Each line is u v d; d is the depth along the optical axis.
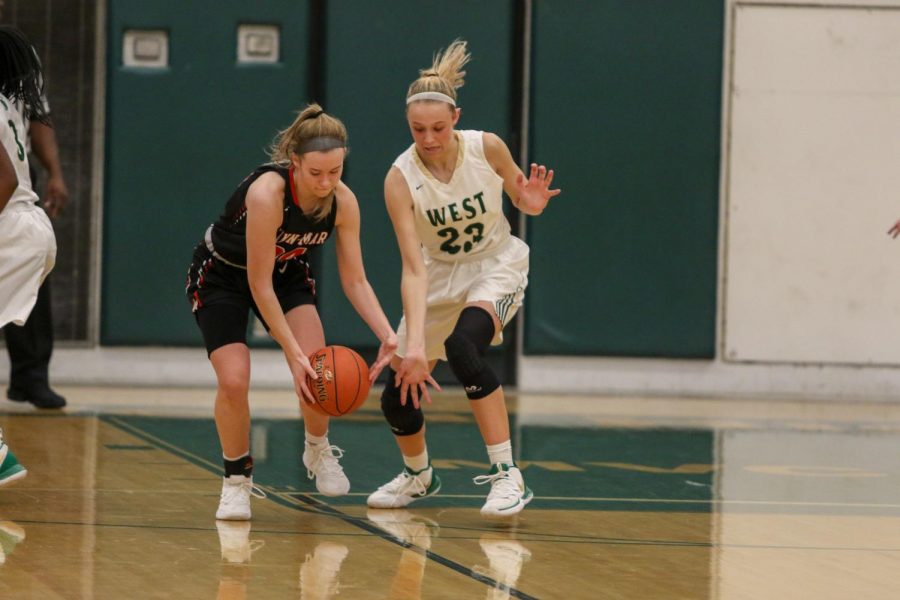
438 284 13.97
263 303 12.42
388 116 28.11
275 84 27.98
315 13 28.06
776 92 29.23
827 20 29.23
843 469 18.72
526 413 25.02
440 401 26.64
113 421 21.44
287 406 24.84
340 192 12.79
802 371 29.56
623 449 20.38
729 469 18.44
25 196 14.40
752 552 12.44
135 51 27.62
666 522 14.02
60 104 27.53
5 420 20.89
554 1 28.48
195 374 28.28
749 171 29.31
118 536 12.20
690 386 29.39
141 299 27.81
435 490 14.70
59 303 27.75
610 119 28.75
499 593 10.32
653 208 28.95
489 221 13.71
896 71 29.36
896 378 29.66
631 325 29.02
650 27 28.78
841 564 11.95
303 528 12.98
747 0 29.06
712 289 29.14
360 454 18.80
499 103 28.50
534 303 28.72
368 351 28.27
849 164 29.44
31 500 13.98
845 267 29.53
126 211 27.67
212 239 12.95
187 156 27.84
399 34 28.11
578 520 14.01
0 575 10.41
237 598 9.89
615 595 10.40
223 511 13.20
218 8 27.80
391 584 10.52
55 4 27.41
